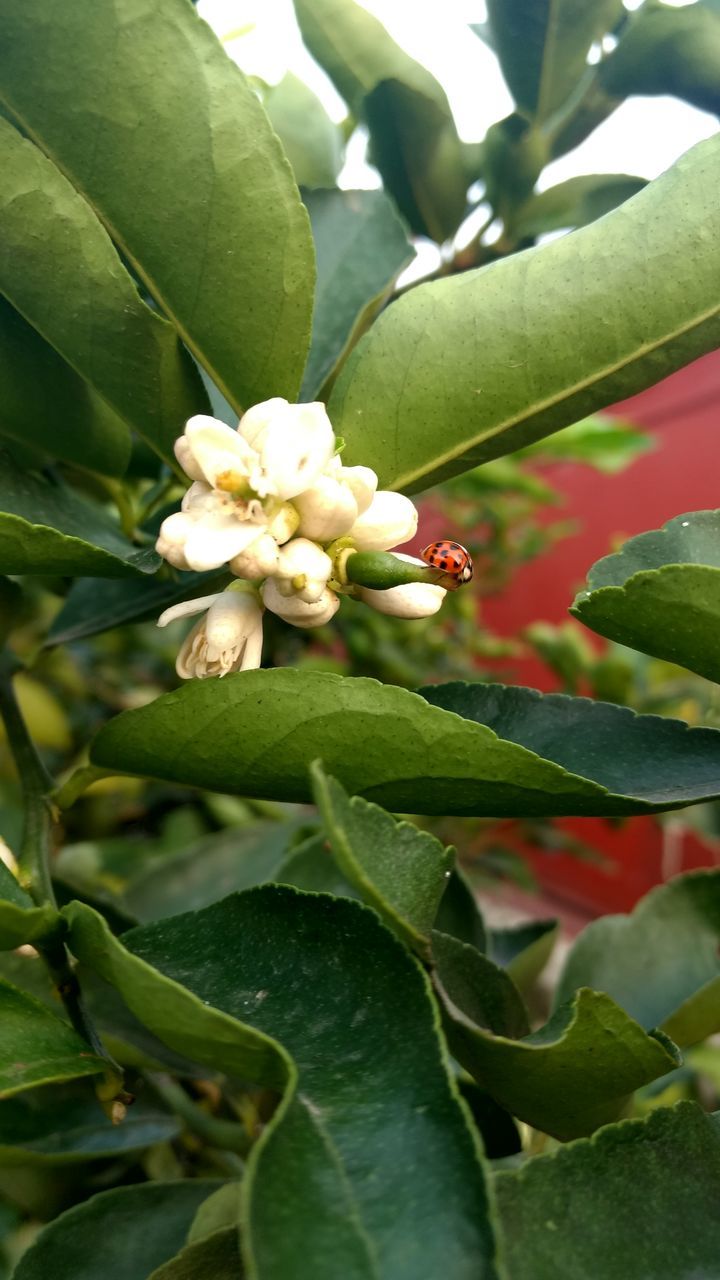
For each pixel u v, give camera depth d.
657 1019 0.18
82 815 0.36
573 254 0.13
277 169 0.12
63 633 0.17
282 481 0.12
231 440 0.12
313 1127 0.09
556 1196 0.10
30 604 0.27
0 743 0.35
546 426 0.14
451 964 0.12
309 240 0.13
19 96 0.12
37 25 0.12
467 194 0.21
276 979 0.11
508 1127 0.14
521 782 0.11
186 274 0.13
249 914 0.11
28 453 0.16
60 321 0.13
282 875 0.21
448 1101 0.09
